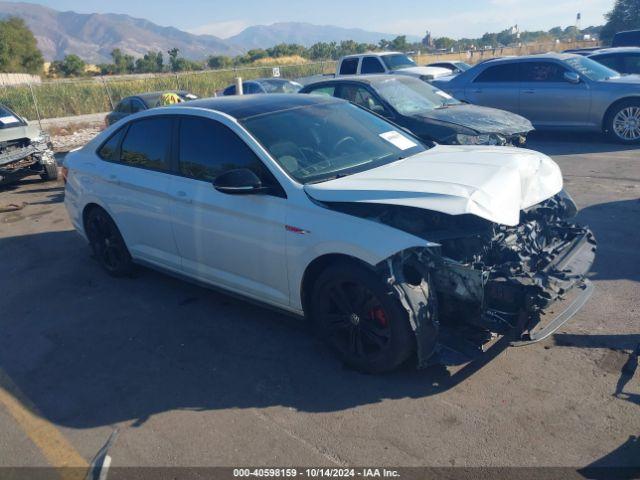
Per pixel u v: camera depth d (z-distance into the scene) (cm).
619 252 549
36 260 675
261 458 312
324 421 338
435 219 356
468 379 365
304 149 428
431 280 350
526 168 393
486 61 1235
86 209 588
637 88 1040
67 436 346
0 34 5538
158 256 514
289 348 425
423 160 424
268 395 369
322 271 386
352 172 411
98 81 2772
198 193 448
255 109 463
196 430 340
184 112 479
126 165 531
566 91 1108
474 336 365
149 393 383
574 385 350
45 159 1104
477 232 353
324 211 369
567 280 358
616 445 298
